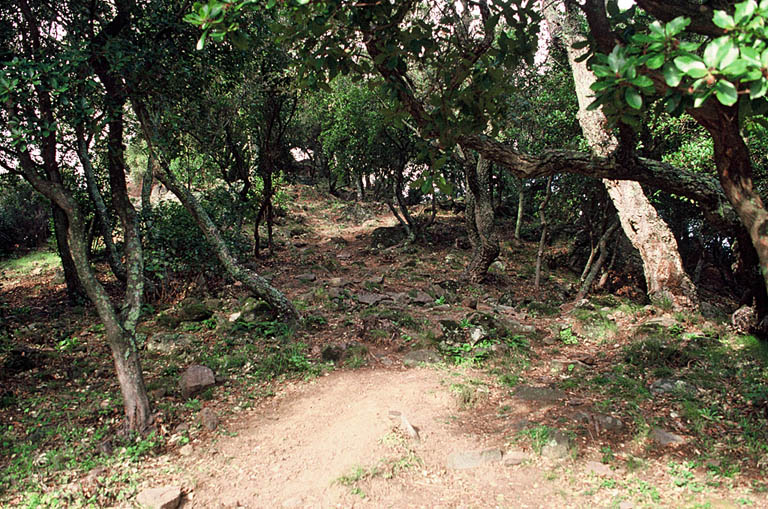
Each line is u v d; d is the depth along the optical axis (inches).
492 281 531.5
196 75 310.8
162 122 348.5
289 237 842.2
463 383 250.2
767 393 207.0
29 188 789.9
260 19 270.2
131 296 218.4
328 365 279.7
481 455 179.8
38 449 191.9
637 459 173.2
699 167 359.6
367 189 1322.6
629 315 364.2
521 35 154.6
